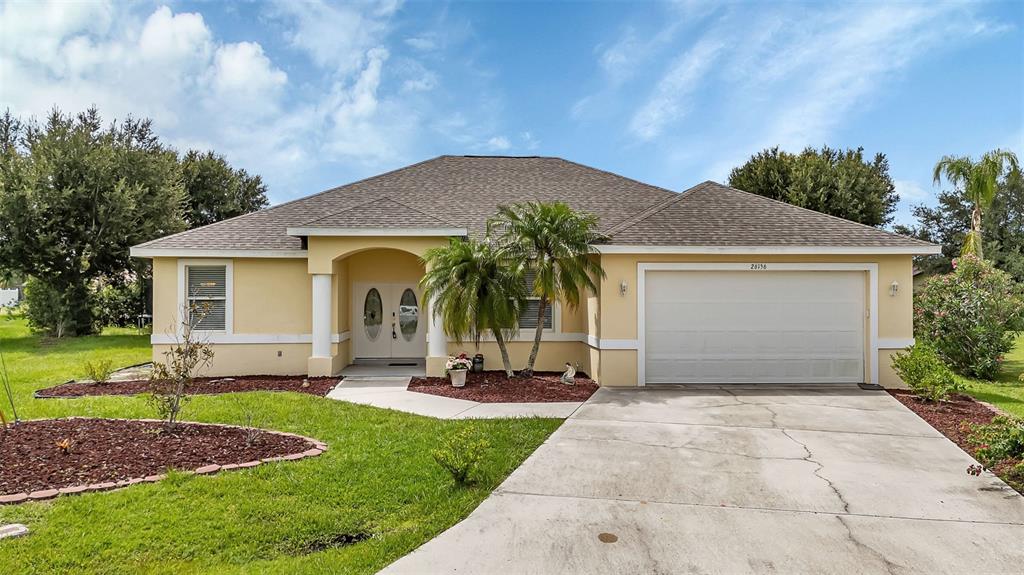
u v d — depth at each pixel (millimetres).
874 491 5879
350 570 4117
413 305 16141
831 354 12492
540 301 13484
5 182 21484
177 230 25891
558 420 8992
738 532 4863
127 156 24688
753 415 9461
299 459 6441
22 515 4691
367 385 12273
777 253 12141
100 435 6934
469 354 14422
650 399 10836
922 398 10539
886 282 12422
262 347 13969
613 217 15750
